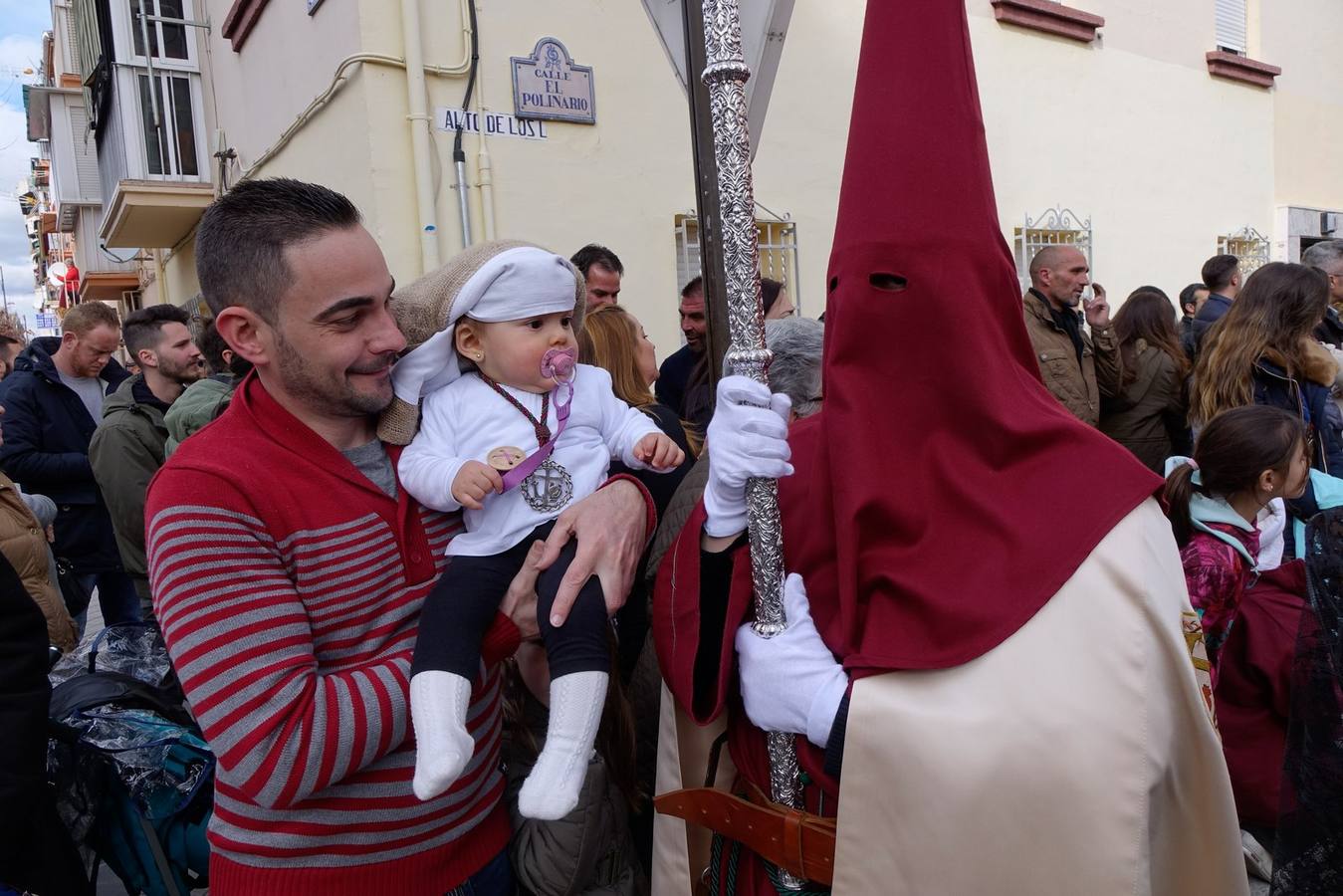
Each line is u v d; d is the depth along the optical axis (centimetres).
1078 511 104
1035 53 654
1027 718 98
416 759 111
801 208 550
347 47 430
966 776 99
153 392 358
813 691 113
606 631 123
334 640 119
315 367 115
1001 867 98
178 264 950
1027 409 109
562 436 138
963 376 108
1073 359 407
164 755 180
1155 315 425
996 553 105
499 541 129
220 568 108
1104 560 101
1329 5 880
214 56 709
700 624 129
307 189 117
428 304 133
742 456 115
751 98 148
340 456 123
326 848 116
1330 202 898
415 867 121
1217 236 784
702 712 129
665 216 504
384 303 121
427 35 429
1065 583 101
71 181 1540
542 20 458
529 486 132
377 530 123
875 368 114
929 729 102
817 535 121
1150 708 97
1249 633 231
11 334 532
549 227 468
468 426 133
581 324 150
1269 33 817
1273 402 324
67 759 182
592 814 136
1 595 149
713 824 125
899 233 109
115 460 346
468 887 129
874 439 112
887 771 104
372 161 422
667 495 180
